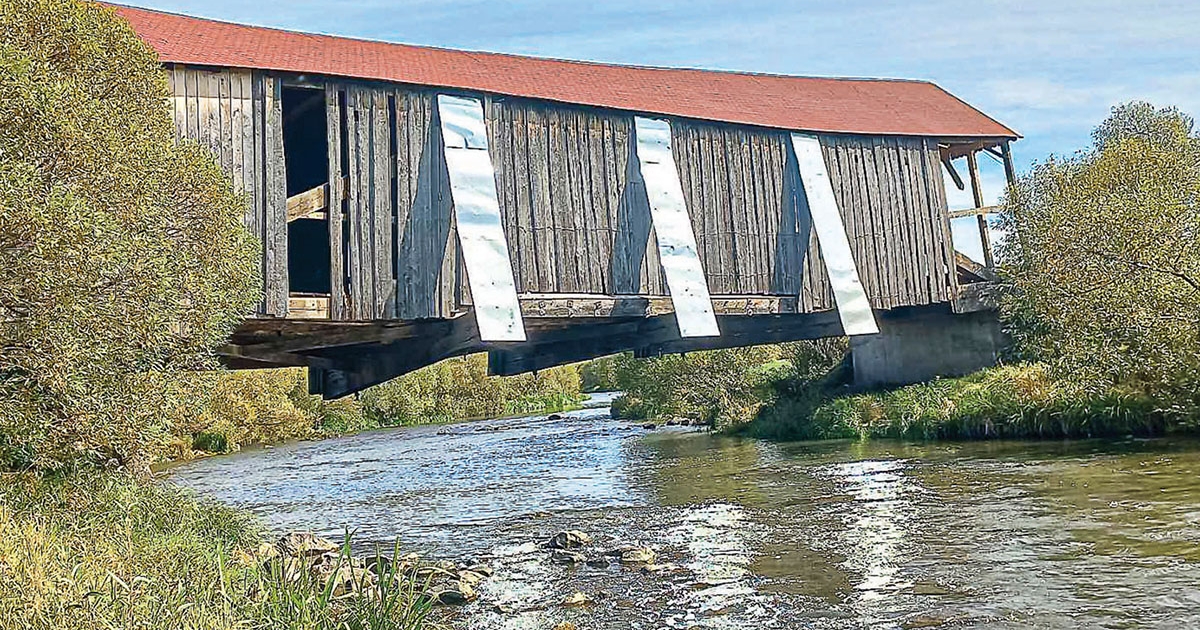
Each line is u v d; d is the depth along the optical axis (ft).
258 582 23.32
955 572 31.94
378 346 62.95
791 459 71.00
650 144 62.69
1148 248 49.78
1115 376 53.36
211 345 32.53
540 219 58.29
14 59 24.29
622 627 28.02
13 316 22.90
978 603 28.09
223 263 32.76
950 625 26.17
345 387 67.15
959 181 86.94
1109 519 38.17
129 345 26.00
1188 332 48.47
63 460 27.25
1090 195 57.72
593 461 83.92
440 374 198.49
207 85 49.80
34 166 23.15
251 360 58.80
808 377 107.76
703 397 128.36
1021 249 65.67
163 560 26.23
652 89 68.80
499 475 76.54
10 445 25.49
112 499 32.35
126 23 32.37
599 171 61.05
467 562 38.63
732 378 123.95
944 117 80.94
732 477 63.41
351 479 79.77
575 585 33.71
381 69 56.24
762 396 109.29
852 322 67.97
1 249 22.15
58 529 25.18
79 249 22.85
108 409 26.63
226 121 50.08
